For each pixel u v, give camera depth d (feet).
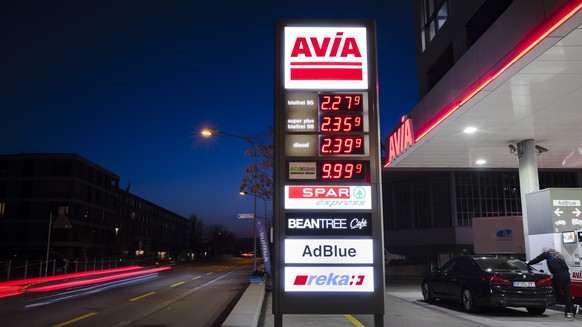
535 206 53.47
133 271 166.20
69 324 39.86
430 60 78.43
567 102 46.47
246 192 100.94
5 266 113.50
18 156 241.96
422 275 119.85
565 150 67.67
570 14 29.43
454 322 38.09
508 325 36.50
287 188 24.89
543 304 41.09
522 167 62.69
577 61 36.45
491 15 56.80
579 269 45.52
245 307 42.06
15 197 238.48
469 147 65.62
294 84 25.76
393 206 193.06
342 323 37.42
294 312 24.11
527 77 39.81
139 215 359.46
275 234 24.53
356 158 25.13
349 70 25.94
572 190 50.75
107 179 288.92
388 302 54.44
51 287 83.51
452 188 174.09
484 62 41.78
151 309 50.37
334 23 26.32
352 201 24.82
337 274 24.34
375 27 26.30
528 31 34.50
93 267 172.86
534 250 53.47
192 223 497.46
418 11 85.25
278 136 25.30
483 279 42.32
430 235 179.22
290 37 26.17
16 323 40.47
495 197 174.19
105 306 53.16
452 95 49.08
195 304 55.26
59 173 241.14
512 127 55.57
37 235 234.38
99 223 273.33
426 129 57.41
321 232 24.58
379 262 24.39
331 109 25.54
